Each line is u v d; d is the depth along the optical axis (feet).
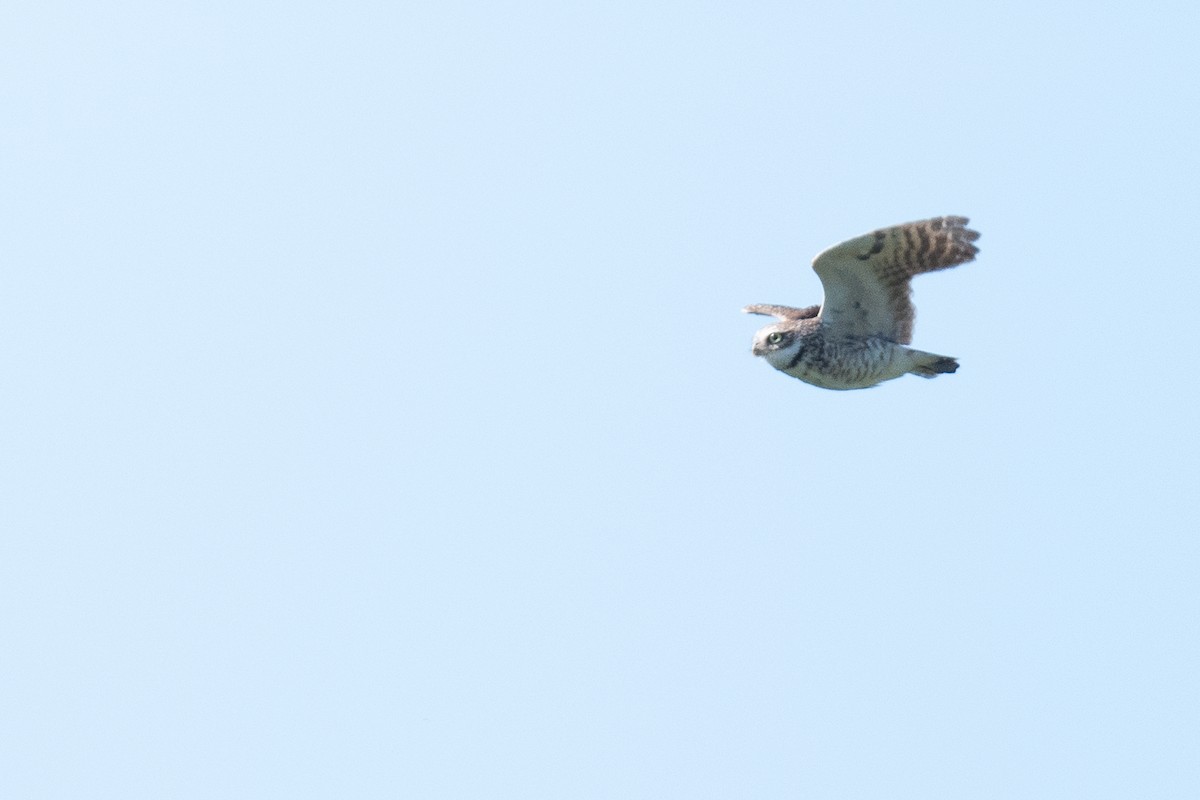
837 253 58.75
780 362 62.18
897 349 60.95
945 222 57.72
